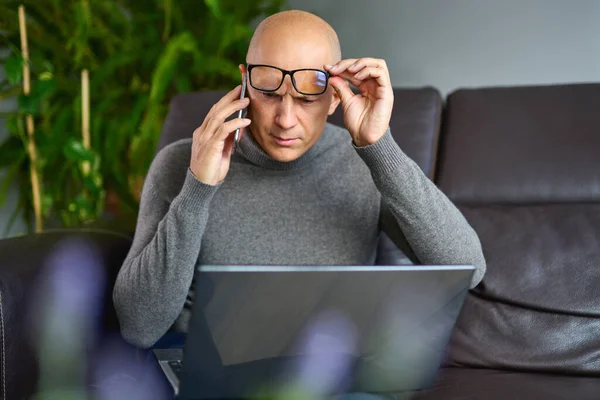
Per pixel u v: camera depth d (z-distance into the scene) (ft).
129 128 7.61
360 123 3.76
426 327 3.07
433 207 3.85
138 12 8.45
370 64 3.67
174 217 3.65
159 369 3.62
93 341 4.05
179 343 4.14
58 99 8.06
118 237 4.58
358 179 4.40
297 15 3.82
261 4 8.63
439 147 5.16
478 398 3.70
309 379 2.99
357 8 8.40
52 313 3.82
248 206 4.25
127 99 8.16
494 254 4.48
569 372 4.16
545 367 4.18
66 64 8.16
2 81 8.12
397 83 8.31
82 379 3.99
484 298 4.46
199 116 5.37
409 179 3.78
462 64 7.92
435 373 3.21
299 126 3.76
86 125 7.41
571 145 4.82
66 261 3.99
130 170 7.78
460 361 4.35
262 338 2.84
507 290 4.35
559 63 7.45
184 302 3.96
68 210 7.90
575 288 4.26
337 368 3.02
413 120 5.13
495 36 7.70
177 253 3.67
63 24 8.02
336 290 2.84
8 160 7.89
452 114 5.20
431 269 2.94
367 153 3.76
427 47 8.07
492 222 4.63
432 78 8.11
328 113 4.02
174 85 8.20
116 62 7.64
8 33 7.88
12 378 3.59
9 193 8.29
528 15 7.50
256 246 4.22
